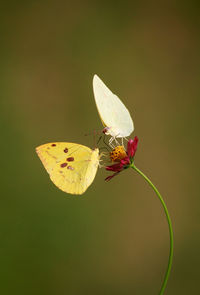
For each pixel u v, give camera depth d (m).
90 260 0.74
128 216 0.79
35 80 0.96
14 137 0.86
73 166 0.53
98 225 0.77
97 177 0.80
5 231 0.74
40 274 0.72
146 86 0.97
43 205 0.76
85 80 0.97
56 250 0.74
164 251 0.77
